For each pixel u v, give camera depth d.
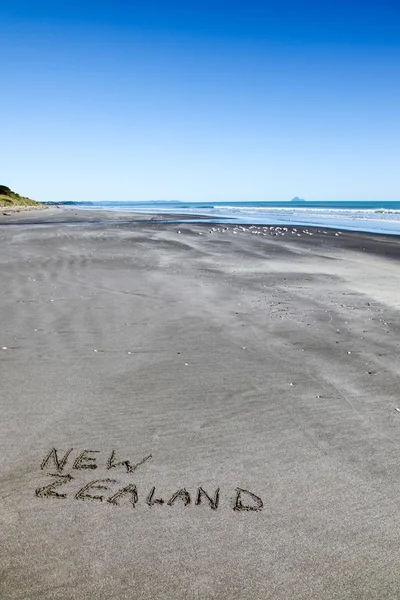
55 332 6.20
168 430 3.70
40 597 2.17
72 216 42.78
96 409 4.03
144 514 2.75
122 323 6.70
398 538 2.55
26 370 4.88
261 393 4.39
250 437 3.61
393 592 2.22
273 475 3.12
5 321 6.65
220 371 4.95
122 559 2.40
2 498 2.87
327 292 9.15
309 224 31.53
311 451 3.40
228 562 2.39
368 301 8.34
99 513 2.75
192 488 3.00
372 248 17.03
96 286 9.29
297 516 2.73
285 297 8.66
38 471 3.15
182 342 5.91
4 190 64.56
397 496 2.90
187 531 2.61
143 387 4.51
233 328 6.57
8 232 21.94
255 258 14.23
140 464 3.25
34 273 10.57
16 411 3.97
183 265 12.49
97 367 5.00
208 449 3.44
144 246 16.86
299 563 2.39
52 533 2.58
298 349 5.68
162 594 2.20
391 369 5.00
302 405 4.15
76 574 2.30
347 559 2.41
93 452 3.38
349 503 2.84
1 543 2.49
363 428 3.73
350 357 5.39
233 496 2.92
